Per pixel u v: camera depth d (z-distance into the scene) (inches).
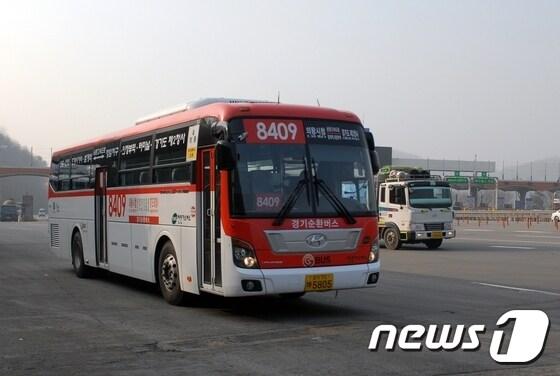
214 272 395.5
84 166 631.8
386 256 892.6
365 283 398.0
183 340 339.9
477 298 486.3
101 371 278.7
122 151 541.6
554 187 5064.0
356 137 414.6
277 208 379.9
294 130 395.5
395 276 642.2
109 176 566.3
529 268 714.2
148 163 490.0
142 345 329.1
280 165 386.9
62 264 788.6
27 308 449.4
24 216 3981.3
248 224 373.4
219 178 389.4
